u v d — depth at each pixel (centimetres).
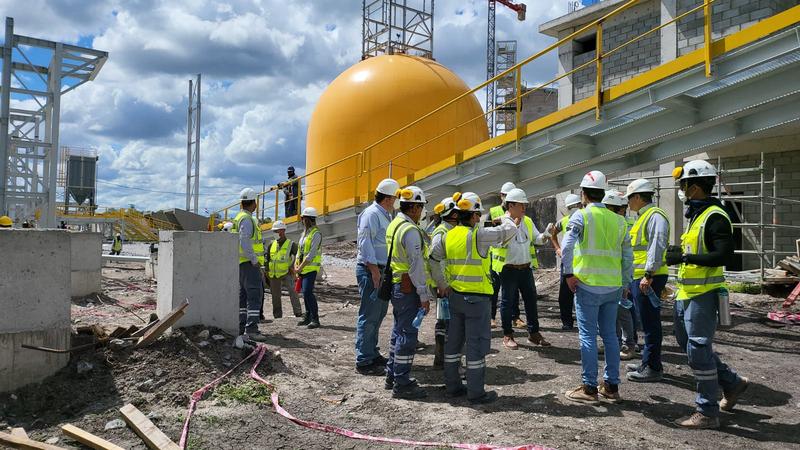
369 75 1673
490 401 482
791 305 960
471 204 481
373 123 1605
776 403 482
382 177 1577
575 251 483
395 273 497
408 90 1620
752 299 1047
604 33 1689
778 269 1167
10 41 1966
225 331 632
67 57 2134
